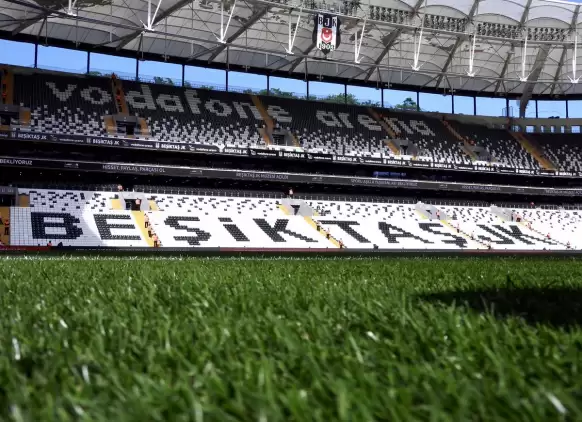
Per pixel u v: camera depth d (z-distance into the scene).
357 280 8.34
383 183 55.25
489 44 55.66
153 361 2.79
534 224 57.53
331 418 1.91
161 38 52.62
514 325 3.82
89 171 46.19
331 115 60.56
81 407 2.02
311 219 50.75
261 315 4.34
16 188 44.03
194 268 12.63
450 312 4.13
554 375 2.53
